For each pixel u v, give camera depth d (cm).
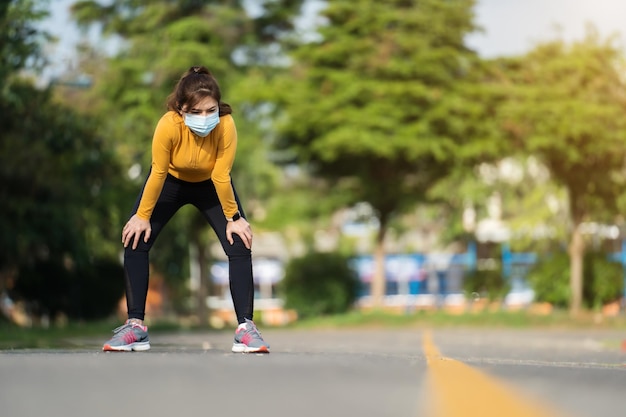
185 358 726
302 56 4162
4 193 3378
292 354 828
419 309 4203
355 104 4106
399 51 4081
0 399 495
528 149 4044
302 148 4212
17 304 4403
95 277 4400
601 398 537
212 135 888
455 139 4144
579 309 4088
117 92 4512
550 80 4112
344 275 4447
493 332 3328
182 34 4488
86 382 563
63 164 3703
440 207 5547
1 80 2998
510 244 4856
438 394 535
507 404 500
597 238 4741
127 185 4441
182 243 5122
